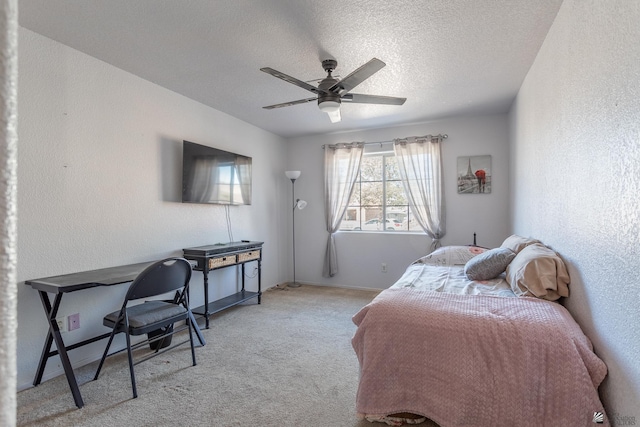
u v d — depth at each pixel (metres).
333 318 3.46
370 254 4.75
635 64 1.14
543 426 1.38
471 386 1.49
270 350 2.67
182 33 2.22
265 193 4.74
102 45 2.38
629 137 1.18
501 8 1.96
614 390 1.32
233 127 4.09
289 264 5.24
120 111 2.75
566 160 1.85
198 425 1.75
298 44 2.36
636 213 1.15
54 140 2.31
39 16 2.02
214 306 3.49
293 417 1.81
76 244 2.44
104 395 2.04
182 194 3.23
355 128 4.71
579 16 1.66
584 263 1.62
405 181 4.47
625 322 1.23
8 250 0.28
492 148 4.11
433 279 2.60
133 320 2.17
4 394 0.28
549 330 1.47
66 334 2.38
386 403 1.66
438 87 3.18
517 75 2.90
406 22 2.09
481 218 4.18
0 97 0.27
